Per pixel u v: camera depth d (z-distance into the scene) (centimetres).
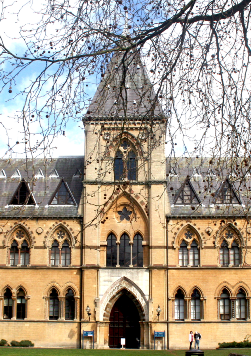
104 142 5419
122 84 1819
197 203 5578
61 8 1650
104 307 5319
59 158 6116
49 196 5744
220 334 5288
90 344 5212
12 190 5838
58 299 5434
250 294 5384
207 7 1744
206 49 1719
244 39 1678
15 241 5597
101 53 1716
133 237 5478
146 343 5222
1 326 5388
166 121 2005
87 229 5456
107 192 5475
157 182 5450
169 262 5425
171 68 1723
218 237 5469
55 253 5547
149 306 5253
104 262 5434
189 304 5359
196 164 5909
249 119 1770
